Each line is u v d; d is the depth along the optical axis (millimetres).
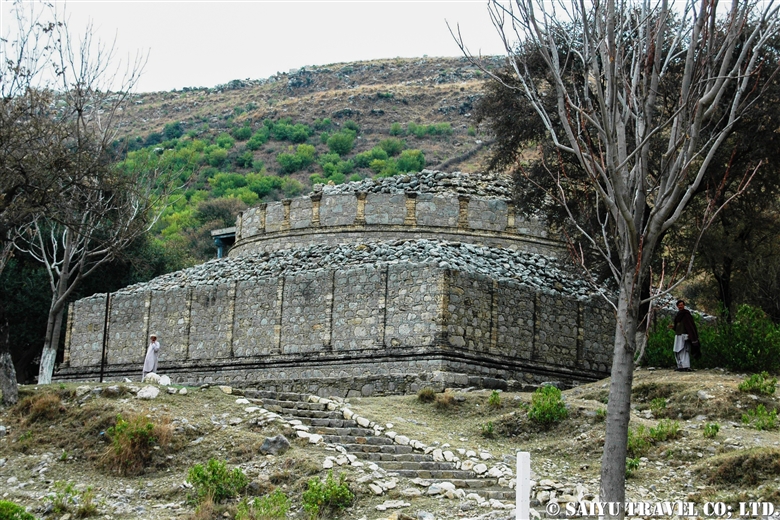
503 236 44750
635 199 17062
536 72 38562
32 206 29328
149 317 45750
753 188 36031
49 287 54281
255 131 134250
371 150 122625
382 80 153875
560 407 26000
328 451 22625
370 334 37344
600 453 23734
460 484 21406
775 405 25969
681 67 31422
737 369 30625
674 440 23531
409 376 33719
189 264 66375
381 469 21688
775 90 32750
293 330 39969
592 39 17750
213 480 20422
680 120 17453
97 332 48000
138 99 159125
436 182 46719
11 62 30219
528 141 41062
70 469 22422
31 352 55125
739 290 41781
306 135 129000
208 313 43469
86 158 32469
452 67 154625
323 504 19750
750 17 29125
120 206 36125
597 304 40156
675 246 37625
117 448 22328
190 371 43094
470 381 32938
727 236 38500
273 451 22219
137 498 20812
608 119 16703
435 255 38844
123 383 26141
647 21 17953
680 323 30844
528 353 37625
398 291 36938
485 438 25812
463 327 35875
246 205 96812
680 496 20438
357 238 45188
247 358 41250
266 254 45875
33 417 24625
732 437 23266
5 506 17281
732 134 35594
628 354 16719
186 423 23516
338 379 35844
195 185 113875
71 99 33250
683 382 28109
